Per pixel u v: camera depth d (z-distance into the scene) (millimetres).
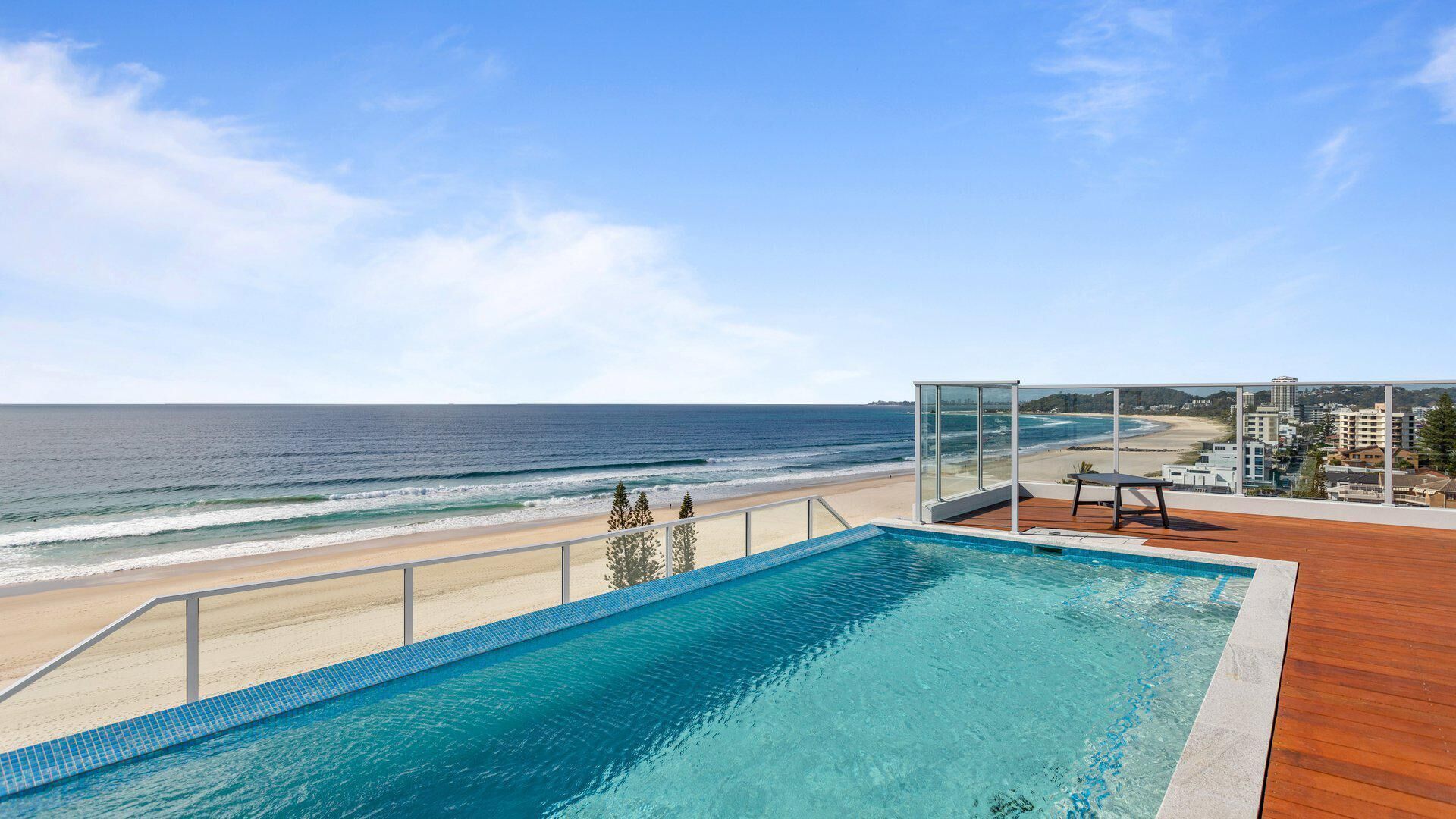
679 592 5625
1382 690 3010
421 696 3760
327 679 3752
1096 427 9008
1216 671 3182
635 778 2930
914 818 2553
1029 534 7125
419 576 14922
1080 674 3920
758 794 2768
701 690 3846
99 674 8547
